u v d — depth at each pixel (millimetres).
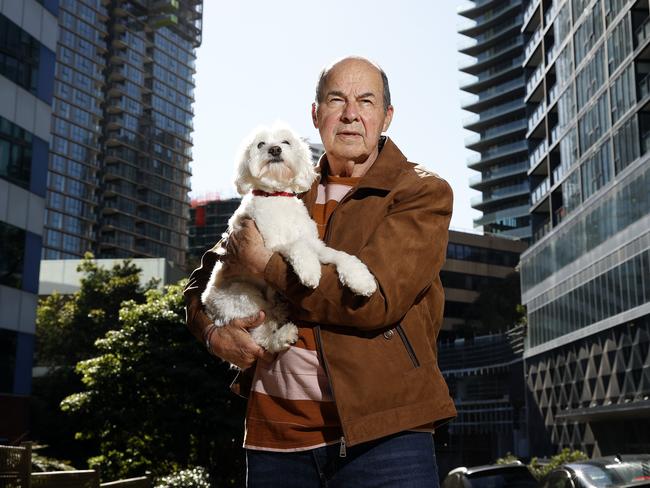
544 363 50031
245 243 2732
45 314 60031
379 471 2533
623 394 36344
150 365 19469
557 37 51312
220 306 2973
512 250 98000
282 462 2713
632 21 37094
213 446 19516
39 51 28531
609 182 37562
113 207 136125
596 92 42312
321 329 2633
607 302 37781
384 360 2572
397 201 2779
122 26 144750
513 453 66812
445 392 2648
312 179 3092
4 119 26266
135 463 19719
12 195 26562
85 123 135625
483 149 117750
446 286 93438
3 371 25516
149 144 147250
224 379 19688
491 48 119000
